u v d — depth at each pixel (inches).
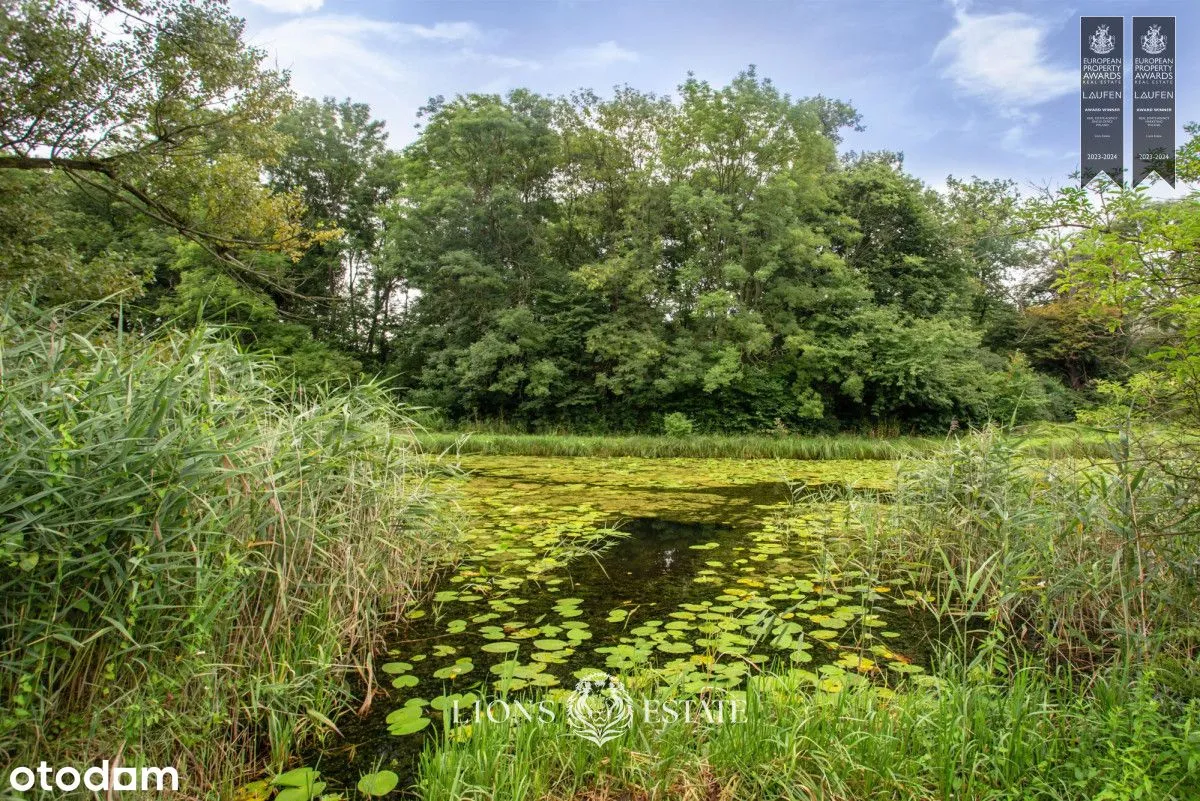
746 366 666.8
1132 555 110.5
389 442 153.4
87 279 279.6
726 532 227.6
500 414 713.0
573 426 697.0
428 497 164.6
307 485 120.0
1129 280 105.9
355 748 93.7
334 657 113.7
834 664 117.6
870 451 508.4
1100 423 129.0
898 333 653.3
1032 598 137.1
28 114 240.8
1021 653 124.7
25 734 73.3
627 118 732.0
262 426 118.3
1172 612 106.9
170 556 82.4
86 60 243.8
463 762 82.2
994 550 155.2
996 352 839.1
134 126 271.1
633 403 701.3
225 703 92.4
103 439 79.4
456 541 189.0
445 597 156.9
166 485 83.0
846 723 87.7
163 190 287.4
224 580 90.7
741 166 671.8
